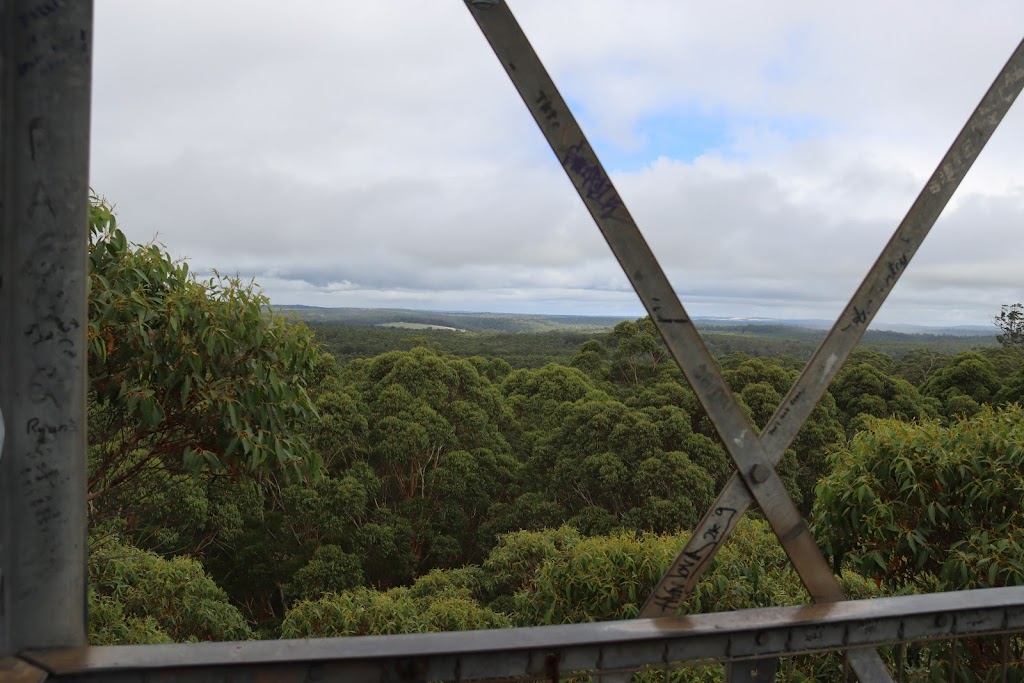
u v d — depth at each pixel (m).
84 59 1.15
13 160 1.14
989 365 23.17
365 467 20.23
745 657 1.31
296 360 4.09
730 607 3.66
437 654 1.15
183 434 4.16
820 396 1.43
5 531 1.15
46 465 1.17
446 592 10.70
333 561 18.00
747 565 3.88
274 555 19.14
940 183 1.46
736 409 1.37
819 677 2.77
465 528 21.58
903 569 3.09
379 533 19.20
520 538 10.18
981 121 1.48
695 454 19.23
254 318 3.86
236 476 4.16
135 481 4.62
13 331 1.15
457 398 23.27
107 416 4.23
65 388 1.18
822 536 3.19
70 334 1.18
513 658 1.19
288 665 1.12
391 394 21.86
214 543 17.39
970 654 2.54
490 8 1.22
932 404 22.44
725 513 1.39
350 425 20.70
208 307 3.77
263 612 19.73
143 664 1.10
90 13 1.15
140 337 3.63
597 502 19.73
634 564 3.92
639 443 18.80
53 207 1.15
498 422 23.83
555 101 1.26
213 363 3.84
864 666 1.38
